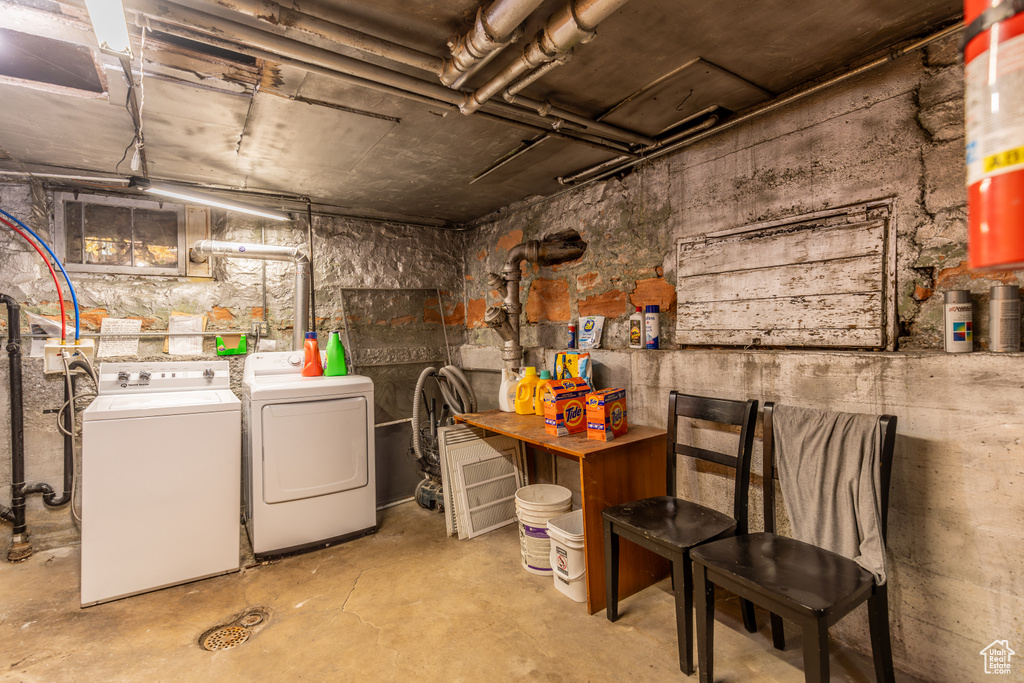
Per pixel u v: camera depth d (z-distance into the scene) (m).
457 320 4.26
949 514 1.58
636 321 2.67
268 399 2.69
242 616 2.16
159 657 1.88
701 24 1.58
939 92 1.66
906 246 1.75
